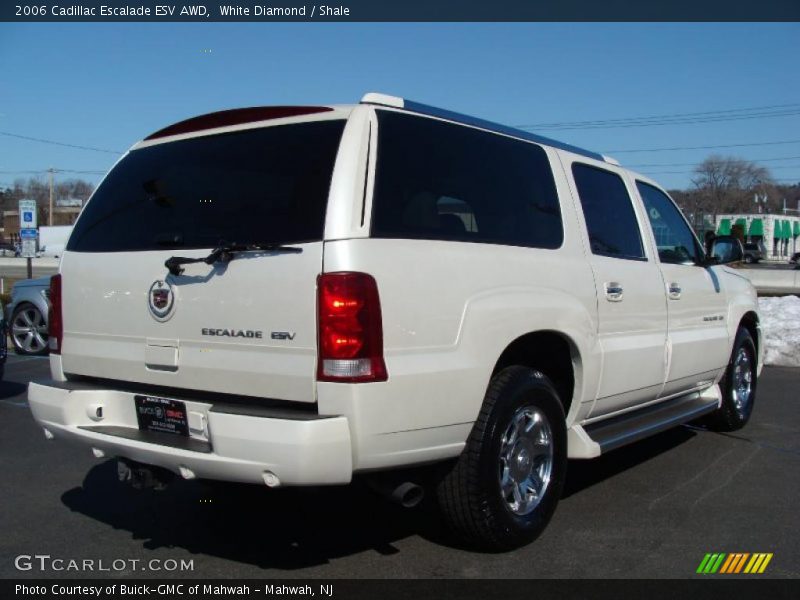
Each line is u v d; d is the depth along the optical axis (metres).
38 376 9.52
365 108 3.59
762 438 6.65
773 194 75.75
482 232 3.96
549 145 4.73
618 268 4.85
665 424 5.31
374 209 3.41
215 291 3.54
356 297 3.21
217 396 3.57
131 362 3.86
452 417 3.57
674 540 4.23
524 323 3.95
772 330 11.57
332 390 3.20
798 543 4.21
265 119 3.83
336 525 4.45
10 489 5.13
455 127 4.02
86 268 4.10
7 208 84.31
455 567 3.85
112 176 4.31
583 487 5.21
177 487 5.16
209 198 3.78
